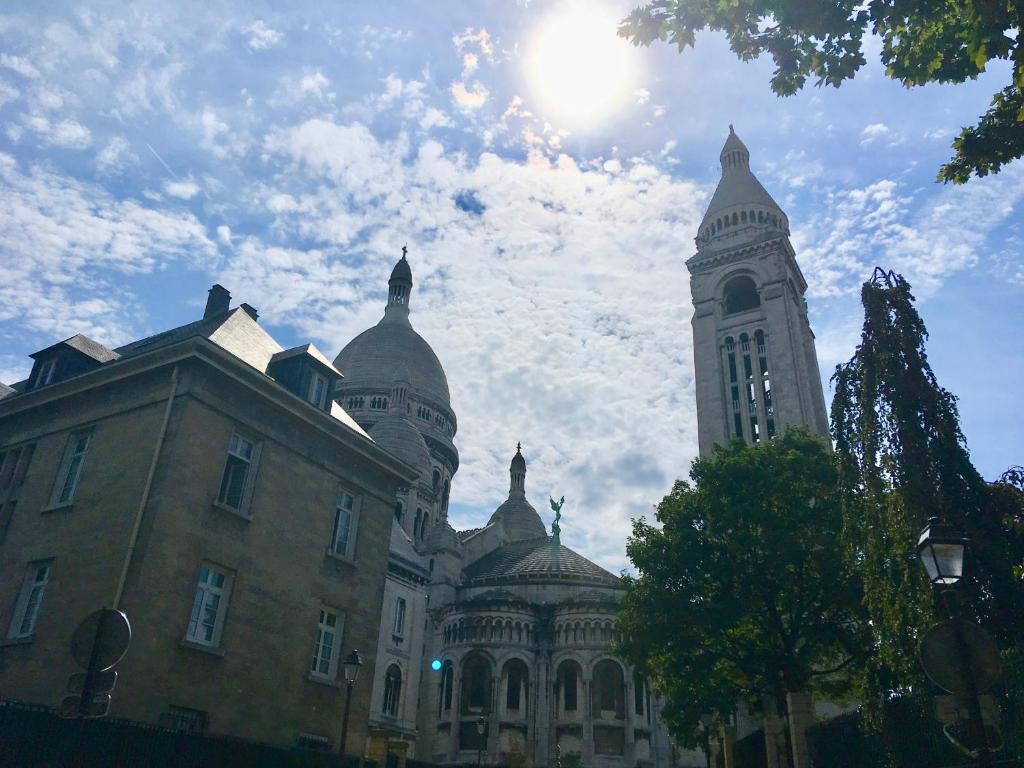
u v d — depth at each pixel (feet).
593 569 287.28
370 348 371.15
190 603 84.28
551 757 231.30
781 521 122.52
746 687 131.44
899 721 69.36
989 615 62.39
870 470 73.41
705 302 317.83
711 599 127.65
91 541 85.97
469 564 310.86
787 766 113.80
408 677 199.72
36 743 53.83
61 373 106.63
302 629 98.07
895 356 74.43
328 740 98.48
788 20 52.34
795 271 330.13
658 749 240.32
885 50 55.57
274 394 99.66
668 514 138.82
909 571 67.00
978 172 62.59
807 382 290.56
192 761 63.82
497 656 244.22
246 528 93.15
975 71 54.39
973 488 68.23
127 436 91.20
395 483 120.88
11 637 87.15
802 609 124.36
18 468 100.78
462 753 233.14
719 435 286.87
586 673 240.94
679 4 53.42
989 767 35.99
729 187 348.18
